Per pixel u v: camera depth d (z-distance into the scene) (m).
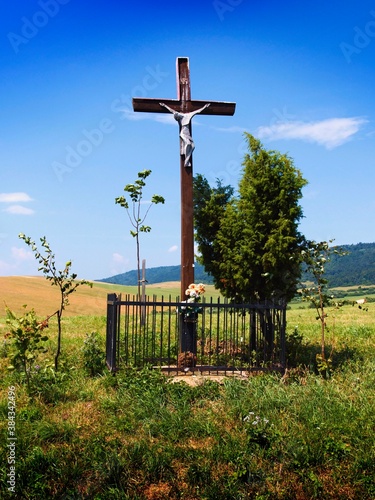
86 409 8.07
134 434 7.24
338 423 7.46
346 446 6.82
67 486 6.06
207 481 6.20
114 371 9.68
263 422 7.31
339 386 9.19
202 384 9.14
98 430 7.26
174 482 6.21
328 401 8.25
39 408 7.96
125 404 8.18
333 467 6.52
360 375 9.91
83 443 6.84
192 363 10.30
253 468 6.39
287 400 8.20
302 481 6.29
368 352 12.10
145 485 6.16
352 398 8.46
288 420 7.61
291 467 6.50
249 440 6.87
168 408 8.13
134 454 6.53
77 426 7.36
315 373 10.45
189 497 6.04
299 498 6.06
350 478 6.29
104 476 6.17
